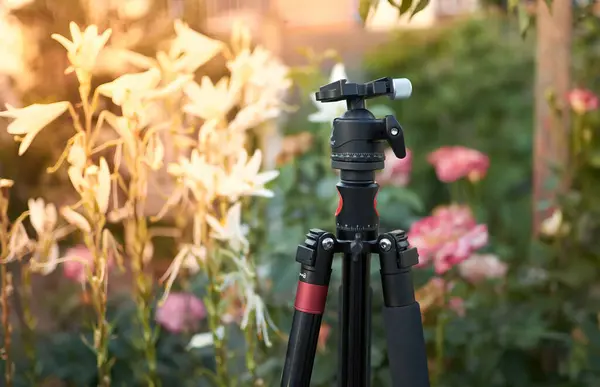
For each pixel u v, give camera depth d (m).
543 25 1.95
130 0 1.78
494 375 1.74
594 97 1.91
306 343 1.06
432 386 1.66
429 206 3.30
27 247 1.33
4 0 1.70
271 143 2.09
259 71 1.40
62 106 1.12
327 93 1.04
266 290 1.74
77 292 1.94
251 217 1.71
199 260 1.25
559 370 1.81
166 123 1.26
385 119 1.00
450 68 3.86
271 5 2.31
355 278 1.06
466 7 4.07
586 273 1.87
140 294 1.24
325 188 1.87
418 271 1.78
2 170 1.82
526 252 2.66
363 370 1.09
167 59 1.31
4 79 1.79
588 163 1.96
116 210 1.24
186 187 1.29
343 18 3.58
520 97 3.78
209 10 2.02
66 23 1.76
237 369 1.73
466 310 1.77
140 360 1.72
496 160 3.58
